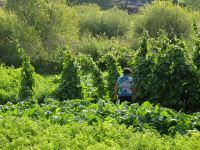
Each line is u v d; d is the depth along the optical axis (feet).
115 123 34.45
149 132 32.27
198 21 107.34
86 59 64.75
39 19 93.04
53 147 28.60
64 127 33.06
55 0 99.71
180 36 100.58
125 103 40.57
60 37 93.20
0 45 83.87
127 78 50.37
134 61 55.36
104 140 30.55
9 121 33.88
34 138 29.99
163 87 50.62
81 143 29.27
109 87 57.31
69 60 55.31
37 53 84.58
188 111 50.67
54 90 55.67
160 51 53.16
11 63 82.58
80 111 39.91
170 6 105.29
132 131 33.06
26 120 34.17
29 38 85.66
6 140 29.78
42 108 39.81
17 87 61.67
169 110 37.60
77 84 55.11
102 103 40.57
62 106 41.98
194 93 50.72
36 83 62.95
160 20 102.58
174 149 29.09
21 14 93.71
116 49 86.43
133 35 103.65
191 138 30.63
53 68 83.97
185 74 50.39
